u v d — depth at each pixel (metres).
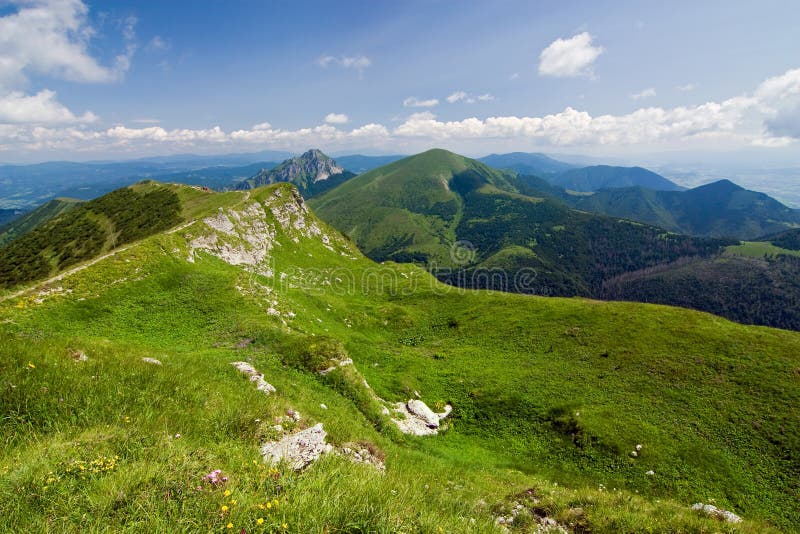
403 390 37.47
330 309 64.12
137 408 10.91
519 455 30.67
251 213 90.38
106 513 6.00
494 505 13.94
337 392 27.91
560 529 12.53
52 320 32.78
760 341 42.44
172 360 19.25
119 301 38.88
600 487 26.61
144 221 101.81
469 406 37.31
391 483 9.62
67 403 9.99
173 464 7.55
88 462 7.33
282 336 34.25
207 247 64.56
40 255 102.88
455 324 64.12
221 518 6.12
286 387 22.97
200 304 41.53
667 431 31.89
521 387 39.78
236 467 8.42
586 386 39.44
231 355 29.30
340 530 6.47
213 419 11.80
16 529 5.55
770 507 24.66
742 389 35.56
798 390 33.88
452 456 26.66
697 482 26.83
